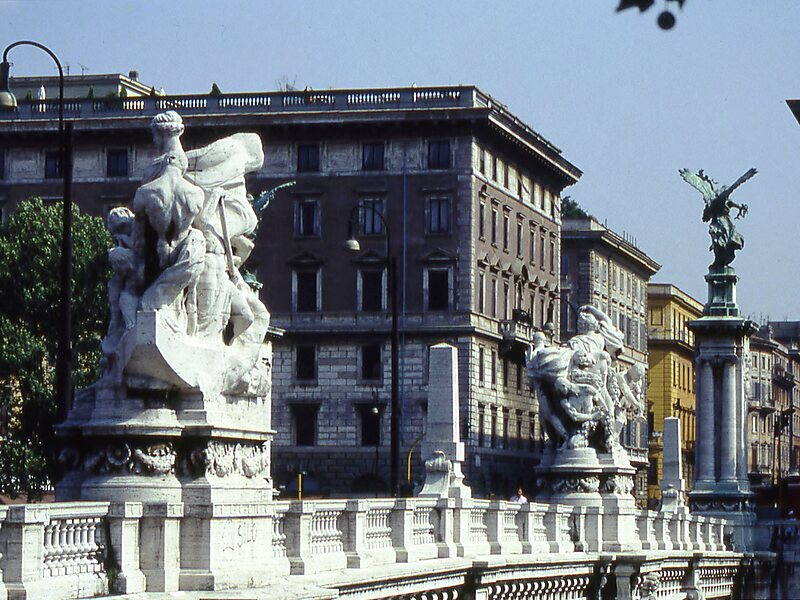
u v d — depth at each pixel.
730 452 92.06
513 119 135.00
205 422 30.38
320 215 127.12
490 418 130.75
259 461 32.34
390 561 39.22
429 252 125.88
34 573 25.48
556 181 151.75
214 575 29.19
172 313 30.67
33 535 25.48
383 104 127.69
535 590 51.84
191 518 29.38
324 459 125.94
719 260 94.38
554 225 151.38
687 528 73.94
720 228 94.31
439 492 46.88
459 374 125.81
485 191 129.50
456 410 48.66
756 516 93.00
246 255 33.00
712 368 92.56
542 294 147.75
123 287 30.97
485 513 49.19
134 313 30.59
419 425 125.62
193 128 126.38
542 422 64.06
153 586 28.58
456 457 48.28
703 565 73.31
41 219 85.31
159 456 30.14
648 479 178.12
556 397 63.72
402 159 126.56
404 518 40.56
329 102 127.75
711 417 92.31
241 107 127.69
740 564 83.69
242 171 32.72
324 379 126.38
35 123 126.06
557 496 62.72
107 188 125.94
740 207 94.75
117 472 30.09
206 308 31.16
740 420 92.38
